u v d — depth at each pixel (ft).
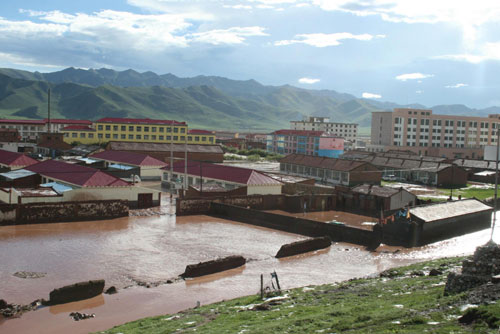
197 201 212.43
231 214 207.62
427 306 67.67
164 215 208.64
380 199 227.40
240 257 132.98
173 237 165.99
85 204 191.72
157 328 78.02
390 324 60.90
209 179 270.46
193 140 587.27
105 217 196.34
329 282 118.73
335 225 171.22
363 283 107.55
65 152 456.86
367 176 353.10
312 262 140.05
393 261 144.46
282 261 140.15
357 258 146.51
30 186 252.01
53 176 241.14
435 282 95.55
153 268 127.75
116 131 556.51
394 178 402.31
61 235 163.32
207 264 123.95
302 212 231.50
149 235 168.04
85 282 103.91
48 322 90.17
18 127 643.04
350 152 535.19
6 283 111.96
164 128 571.69
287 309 82.23
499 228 203.82
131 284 114.32
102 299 103.50
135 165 338.75
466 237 184.75
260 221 195.11
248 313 81.30
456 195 306.35
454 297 68.64
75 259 134.10
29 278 116.06
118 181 220.23
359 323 64.08
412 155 505.25
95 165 361.51
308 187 262.88
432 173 372.17
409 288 93.04
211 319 81.35
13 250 141.28
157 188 298.76
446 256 152.25
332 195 243.40
